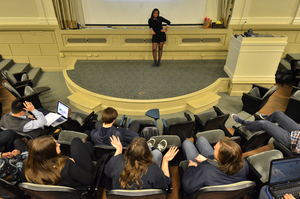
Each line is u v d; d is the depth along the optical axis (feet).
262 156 6.84
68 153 7.88
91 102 13.84
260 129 8.62
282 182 5.75
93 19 18.29
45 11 16.49
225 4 16.85
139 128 10.11
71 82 15.14
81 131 10.23
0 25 16.67
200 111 13.87
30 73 18.08
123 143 7.22
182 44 18.34
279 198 5.45
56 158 5.13
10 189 5.74
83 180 5.49
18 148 7.77
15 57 18.58
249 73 14.75
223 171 5.15
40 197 5.32
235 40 14.40
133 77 16.02
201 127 10.50
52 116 10.47
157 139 8.04
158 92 14.06
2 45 17.83
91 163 6.26
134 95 13.70
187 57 19.10
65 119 10.31
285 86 16.58
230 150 4.87
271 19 17.31
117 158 5.33
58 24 17.02
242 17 17.06
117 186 5.24
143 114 13.62
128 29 17.70
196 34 17.75
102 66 17.81
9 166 6.18
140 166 4.82
